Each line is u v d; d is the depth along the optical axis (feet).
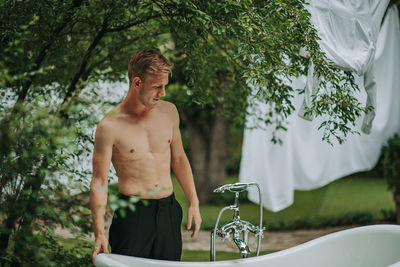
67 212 6.51
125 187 7.50
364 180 27.07
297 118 17.81
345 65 8.62
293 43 8.04
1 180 6.56
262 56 7.73
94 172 7.25
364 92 10.57
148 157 7.55
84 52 9.97
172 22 8.11
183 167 8.39
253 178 18.20
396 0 12.85
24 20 7.79
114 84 11.18
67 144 6.11
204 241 15.47
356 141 17.71
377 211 19.36
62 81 9.80
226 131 25.08
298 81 13.70
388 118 15.29
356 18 8.85
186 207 23.29
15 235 6.64
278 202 17.89
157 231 7.53
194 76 10.08
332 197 23.77
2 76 6.33
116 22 8.90
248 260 7.73
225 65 11.05
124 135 7.35
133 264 6.91
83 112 7.27
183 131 33.17
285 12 8.02
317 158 18.26
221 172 25.02
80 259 8.07
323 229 17.21
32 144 6.36
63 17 8.59
